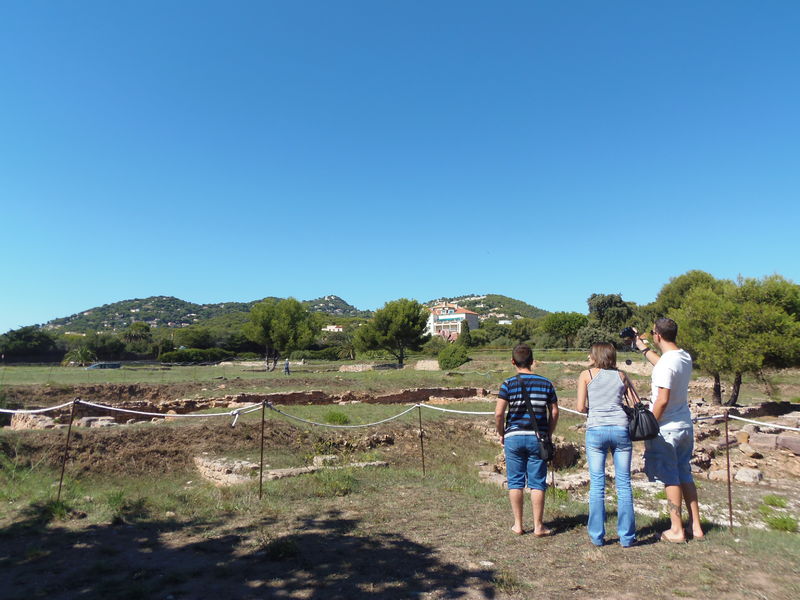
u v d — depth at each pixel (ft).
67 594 12.94
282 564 14.92
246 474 31.89
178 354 207.82
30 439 35.81
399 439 46.16
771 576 13.76
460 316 471.21
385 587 13.21
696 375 113.39
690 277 176.55
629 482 16.46
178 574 14.05
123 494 23.57
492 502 23.26
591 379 17.19
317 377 109.60
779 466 44.45
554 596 12.68
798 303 71.82
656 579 13.64
